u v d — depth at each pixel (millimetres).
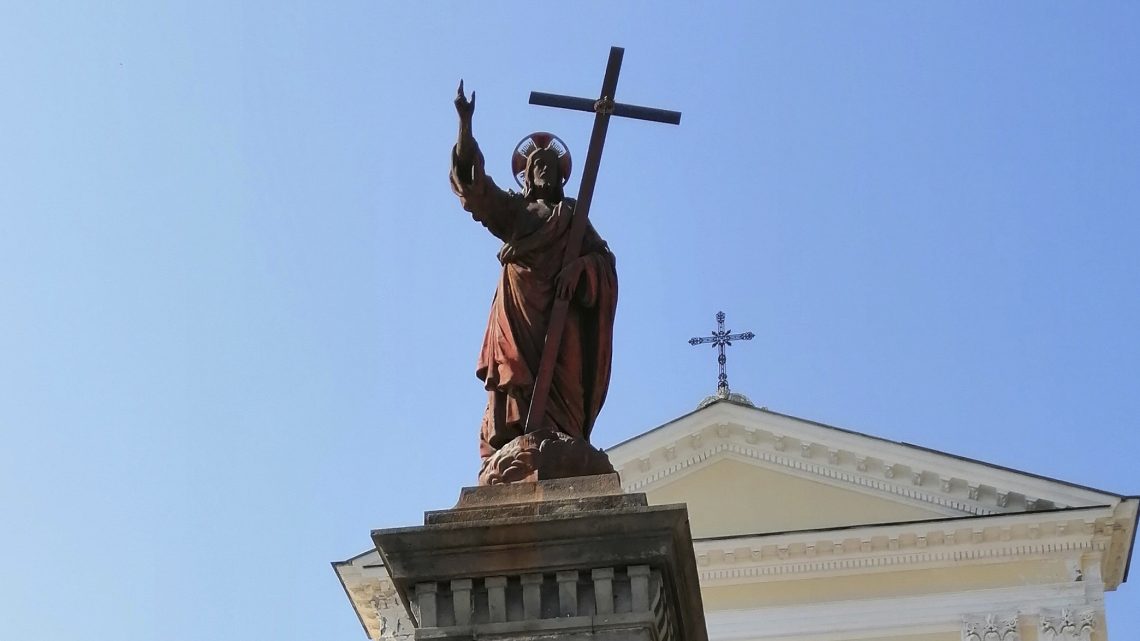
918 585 36406
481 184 13031
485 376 12883
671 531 11383
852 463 37656
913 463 37188
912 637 35969
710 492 38094
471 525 11461
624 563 11383
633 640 11141
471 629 11250
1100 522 35781
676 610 11797
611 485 11852
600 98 13219
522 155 13719
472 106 12945
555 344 12727
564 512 11562
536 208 13367
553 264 13062
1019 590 35938
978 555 36344
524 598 11359
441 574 11422
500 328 12930
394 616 36438
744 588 36906
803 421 37844
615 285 13234
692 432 38250
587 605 11305
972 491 36938
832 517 37438
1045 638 35375
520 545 11438
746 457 38250
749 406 38406
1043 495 36438
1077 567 35938
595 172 13164
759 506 37719
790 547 36812
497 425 12703
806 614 36438
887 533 36531
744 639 36312
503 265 13195
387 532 11492
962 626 35781
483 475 12312
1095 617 35406
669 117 13125
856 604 36375
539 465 12148
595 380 13000
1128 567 36719
